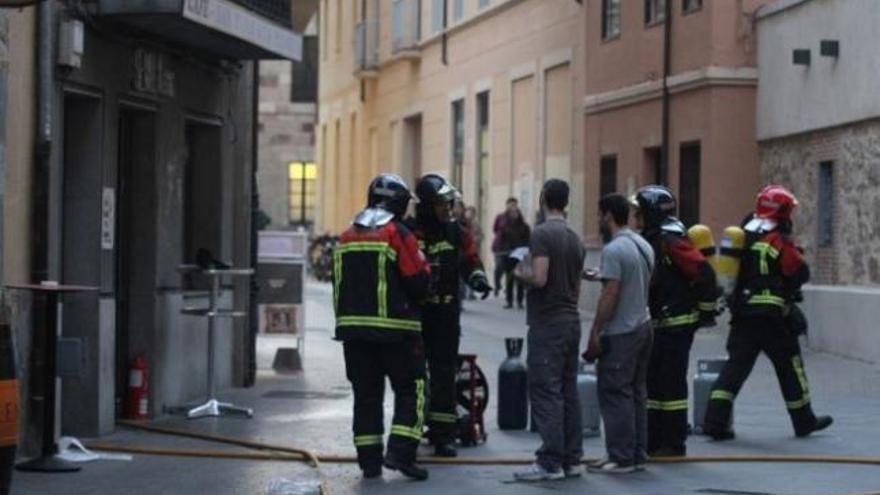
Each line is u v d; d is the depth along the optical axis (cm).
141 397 1645
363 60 5106
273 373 2170
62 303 1506
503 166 3950
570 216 3469
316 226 6128
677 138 2909
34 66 1372
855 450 1526
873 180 2339
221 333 1931
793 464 1450
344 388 1998
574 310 1345
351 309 1319
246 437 1550
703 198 2777
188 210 1884
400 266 1319
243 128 1978
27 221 1368
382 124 5100
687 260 1461
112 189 1542
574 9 3447
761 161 2759
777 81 2678
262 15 1750
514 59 3862
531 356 1341
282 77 6303
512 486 1319
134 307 1655
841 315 2409
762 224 1587
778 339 1590
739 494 1291
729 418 1586
